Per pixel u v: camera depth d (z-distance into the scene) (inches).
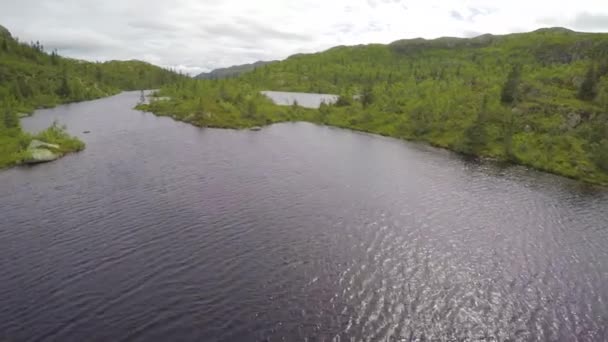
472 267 1881.2
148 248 1919.3
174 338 1318.9
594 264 1947.6
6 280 1600.6
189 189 2810.0
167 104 7288.4
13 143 3821.4
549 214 2628.0
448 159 4205.2
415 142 5167.3
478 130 4640.8
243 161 3686.0
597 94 5098.4
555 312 1562.5
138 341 1298.0
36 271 1676.9
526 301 1627.7
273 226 2244.1
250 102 6584.6
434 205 2711.6
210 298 1545.3
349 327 1419.8
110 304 1480.1
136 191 2726.4
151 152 3905.0
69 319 1387.8
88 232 2064.5
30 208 2364.7
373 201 2736.2
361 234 2190.0
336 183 3122.5
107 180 2952.8
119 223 2190.0
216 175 3184.1
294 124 6402.6
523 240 2202.3
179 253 1884.8
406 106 6663.4
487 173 3666.3
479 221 2453.2
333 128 6146.7
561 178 3599.9
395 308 1545.3
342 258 1910.7
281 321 1430.9
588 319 1524.4
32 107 7249.0
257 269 1775.3
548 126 4660.4
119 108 7628.0
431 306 1568.7
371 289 1663.4
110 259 1801.2
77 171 3166.8
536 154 4121.6
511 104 5418.3
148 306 1478.8
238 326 1391.5
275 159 3826.3
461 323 1476.4
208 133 5128.0
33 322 1363.2
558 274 1843.0
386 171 3575.3
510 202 2847.0
